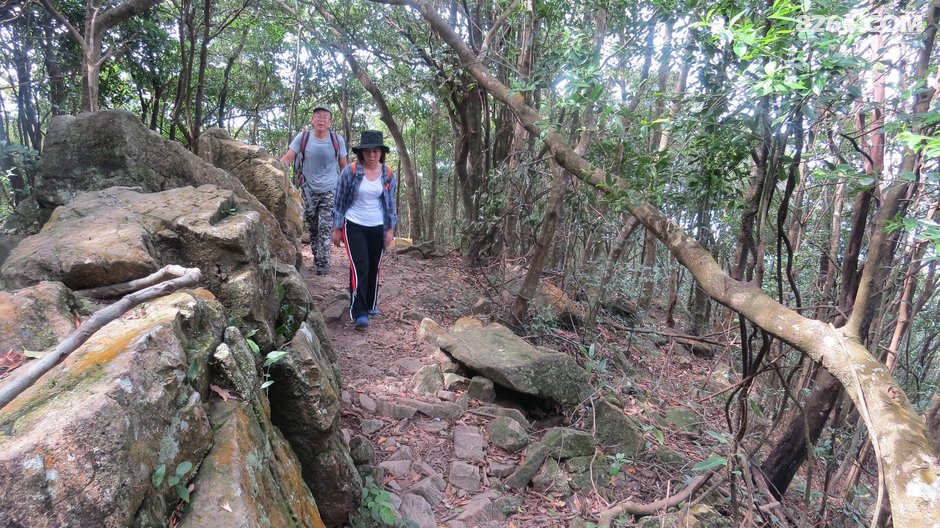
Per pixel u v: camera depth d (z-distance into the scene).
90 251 2.23
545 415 4.24
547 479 3.41
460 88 7.41
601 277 6.57
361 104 16.61
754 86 1.92
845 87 1.96
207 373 1.89
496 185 7.10
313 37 10.84
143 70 9.55
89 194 3.01
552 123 3.62
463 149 8.13
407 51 8.07
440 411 3.83
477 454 3.51
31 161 4.25
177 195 2.85
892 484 1.52
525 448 3.68
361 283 4.98
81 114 3.41
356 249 4.92
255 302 2.49
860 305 2.17
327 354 3.57
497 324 5.17
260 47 14.12
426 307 6.11
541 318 5.92
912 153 2.40
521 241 8.34
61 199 3.31
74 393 1.40
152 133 3.65
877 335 3.66
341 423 3.49
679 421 4.81
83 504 1.23
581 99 2.79
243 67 15.39
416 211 11.16
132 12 5.43
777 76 1.84
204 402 1.83
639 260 10.26
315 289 5.81
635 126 2.93
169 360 1.64
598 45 4.64
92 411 1.34
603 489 3.48
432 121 15.80
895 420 1.64
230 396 1.93
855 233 3.29
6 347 1.75
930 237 1.67
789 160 2.50
